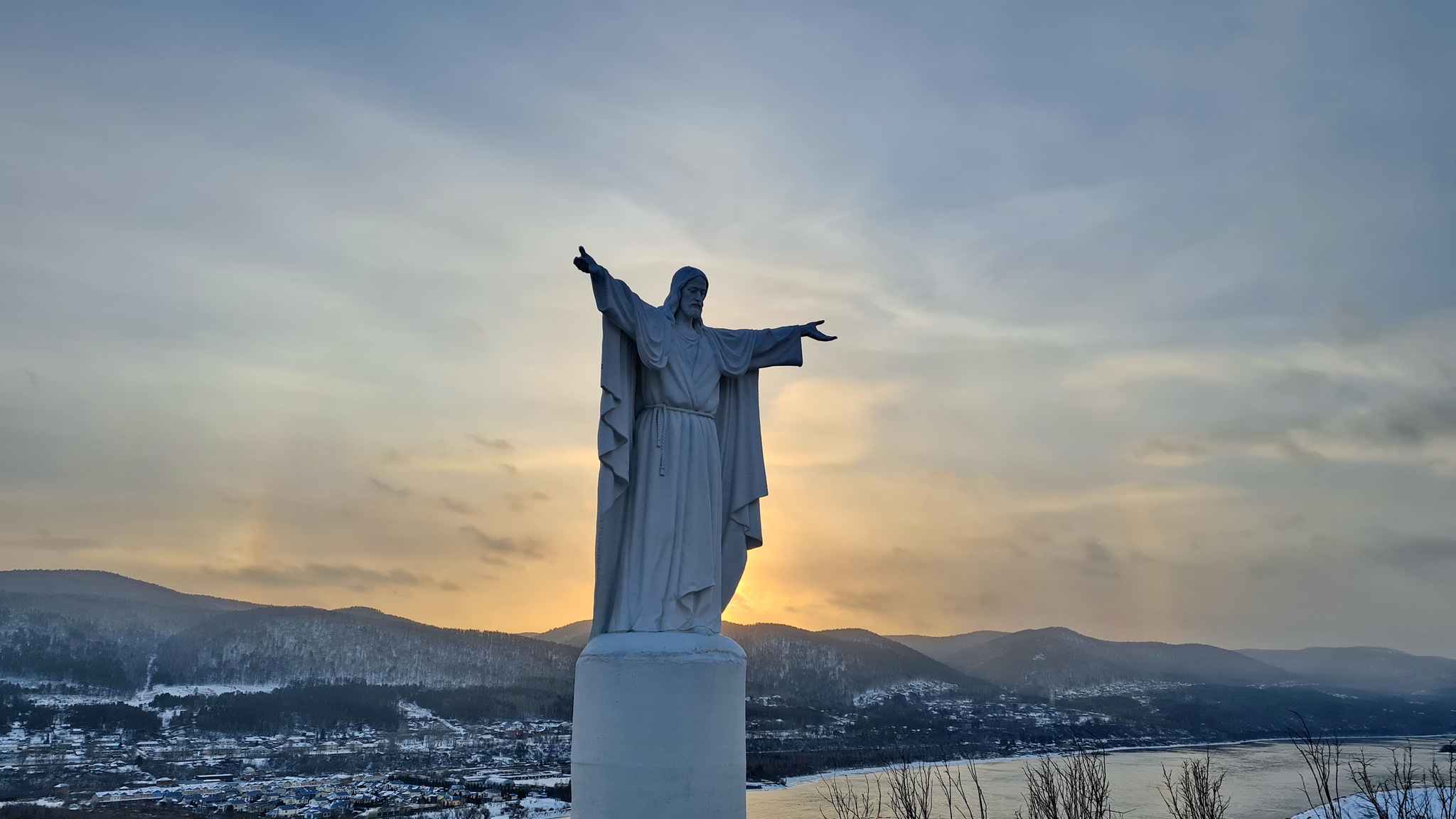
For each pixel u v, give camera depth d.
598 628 20.16
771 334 22.77
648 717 18.41
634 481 20.70
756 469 22.56
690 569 20.25
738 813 18.80
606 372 20.19
